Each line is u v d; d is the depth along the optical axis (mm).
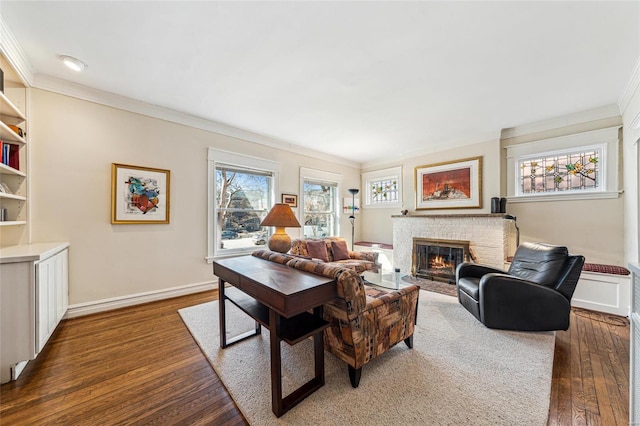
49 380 1631
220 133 3680
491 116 3326
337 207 5547
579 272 2250
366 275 3207
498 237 3645
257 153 4129
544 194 3541
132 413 1373
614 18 1649
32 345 1658
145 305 2947
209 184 3566
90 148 2676
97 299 2717
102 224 2746
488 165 3959
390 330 1780
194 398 1490
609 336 2271
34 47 1987
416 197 4898
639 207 2496
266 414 1354
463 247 3945
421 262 4500
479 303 2398
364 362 1588
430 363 1815
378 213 5758
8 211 2258
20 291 1633
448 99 2846
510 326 2301
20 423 1301
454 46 1951
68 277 2537
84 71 2326
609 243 3084
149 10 1618
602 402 1456
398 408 1391
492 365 1791
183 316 2631
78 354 1933
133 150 2941
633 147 2613
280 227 2438
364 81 2471
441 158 4547
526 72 2305
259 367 1778
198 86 2590
